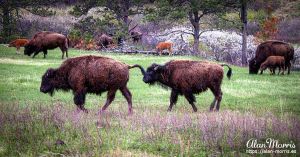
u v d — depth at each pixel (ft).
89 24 435.53
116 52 388.57
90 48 403.54
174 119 125.29
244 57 381.19
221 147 102.06
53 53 355.77
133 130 115.44
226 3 390.01
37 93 200.13
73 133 112.16
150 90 217.36
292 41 515.91
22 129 114.83
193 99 160.76
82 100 145.69
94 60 145.89
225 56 392.47
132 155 96.32
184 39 466.70
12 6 440.04
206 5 375.45
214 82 160.97
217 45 434.71
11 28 444.55
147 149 102.06
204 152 99.35
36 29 498.28
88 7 437.99
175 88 161.58
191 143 104.78
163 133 111.55
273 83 246.88
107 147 101.71
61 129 114.42
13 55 328.70
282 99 197.77
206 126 116.78
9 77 236.02
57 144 104.53
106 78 144.36
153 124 119.14
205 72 158.71
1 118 122.93
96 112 143.95
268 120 127.24
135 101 190.08
